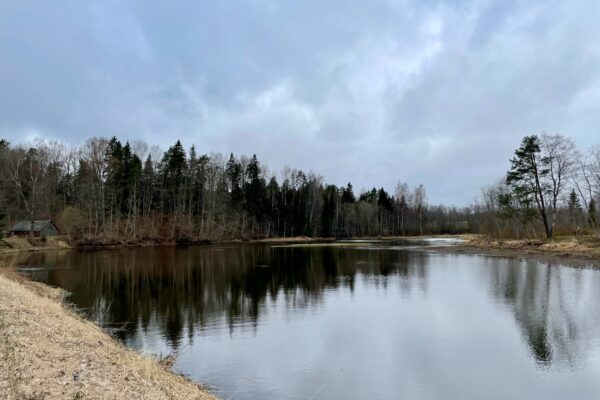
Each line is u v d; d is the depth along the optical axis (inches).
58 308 730.2
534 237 2436.0
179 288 1214.9
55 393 302.7
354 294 1096.2
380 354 622.5
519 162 2317.9
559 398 468.4
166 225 3503.9
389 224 5354.3
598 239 1910.7
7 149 2999.5
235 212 3954.2
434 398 474.9
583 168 2207.2
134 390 353.1
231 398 464.4
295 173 4790.8
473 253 2209.6
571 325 748.6
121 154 3523.6
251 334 737.6
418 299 1011.9
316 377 537.6
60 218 2942.9
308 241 3892.7
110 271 1565.0
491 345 653.9
